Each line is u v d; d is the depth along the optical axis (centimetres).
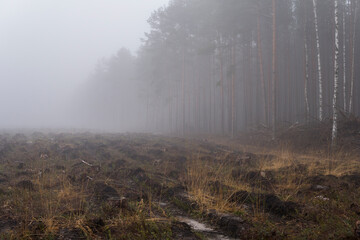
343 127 1447
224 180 730
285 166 874
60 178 741
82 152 1253
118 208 507
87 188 667
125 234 407
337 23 1381
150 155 1185
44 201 550
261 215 484
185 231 429
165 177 793
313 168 827
